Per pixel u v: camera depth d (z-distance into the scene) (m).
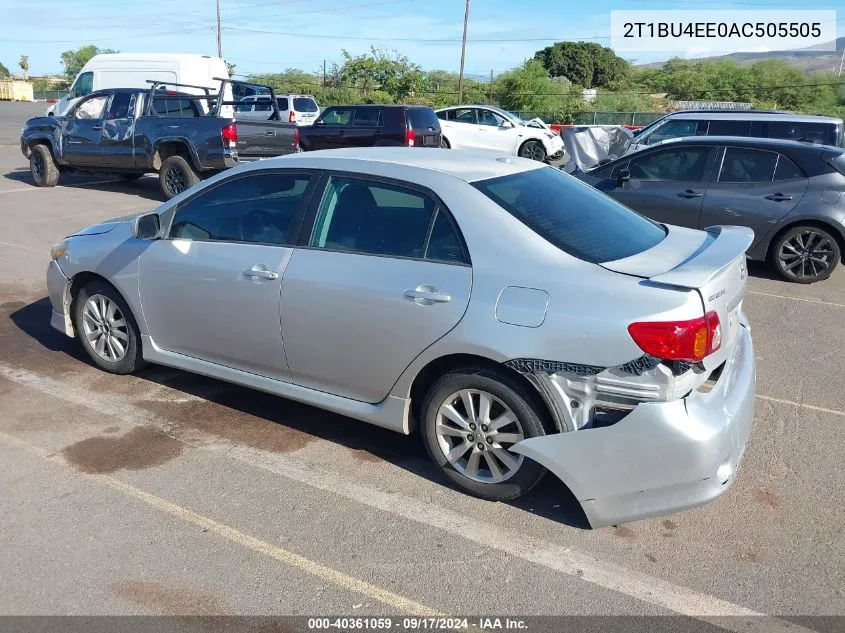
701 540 3.50
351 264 3.93
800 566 3.31
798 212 8.30
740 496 3.89
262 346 4.32
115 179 16.20
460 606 3.04
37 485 3.88
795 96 55.25
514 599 3.09
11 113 41.03
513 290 3.47
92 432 4.47
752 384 3.71
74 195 13.66
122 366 5.22
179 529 3.53
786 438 4.56
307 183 4.21
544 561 3.33
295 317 4.11
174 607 3.01
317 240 4.10
